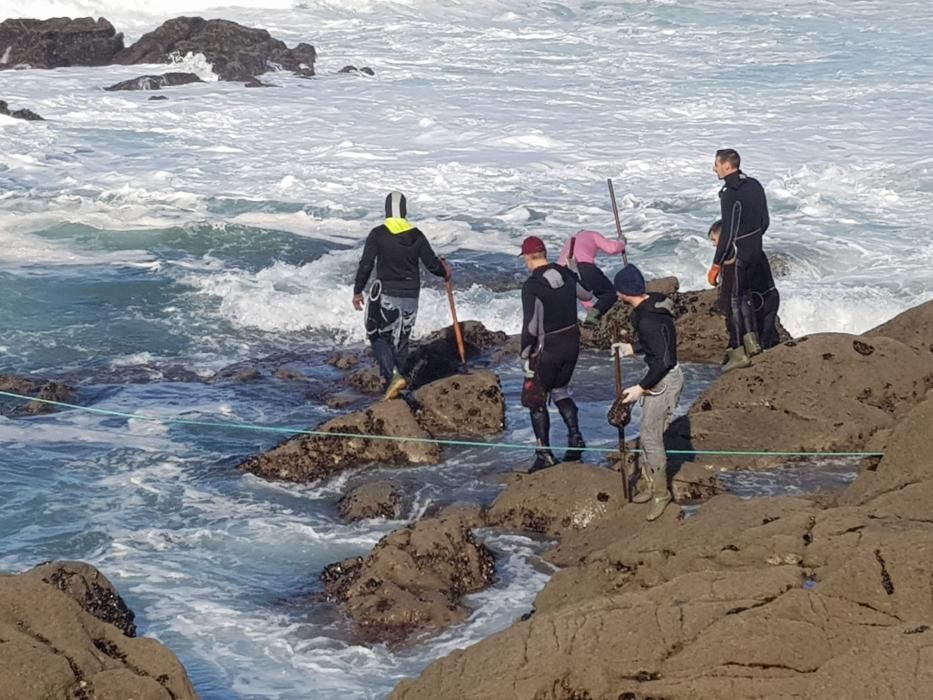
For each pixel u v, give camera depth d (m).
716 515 8.30
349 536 9.73
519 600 8.64
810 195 21.05
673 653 6.58
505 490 10.15
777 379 11.46
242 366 13.72
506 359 14.06
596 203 20.56
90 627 6.89
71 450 11.33
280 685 7.60
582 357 14.27
